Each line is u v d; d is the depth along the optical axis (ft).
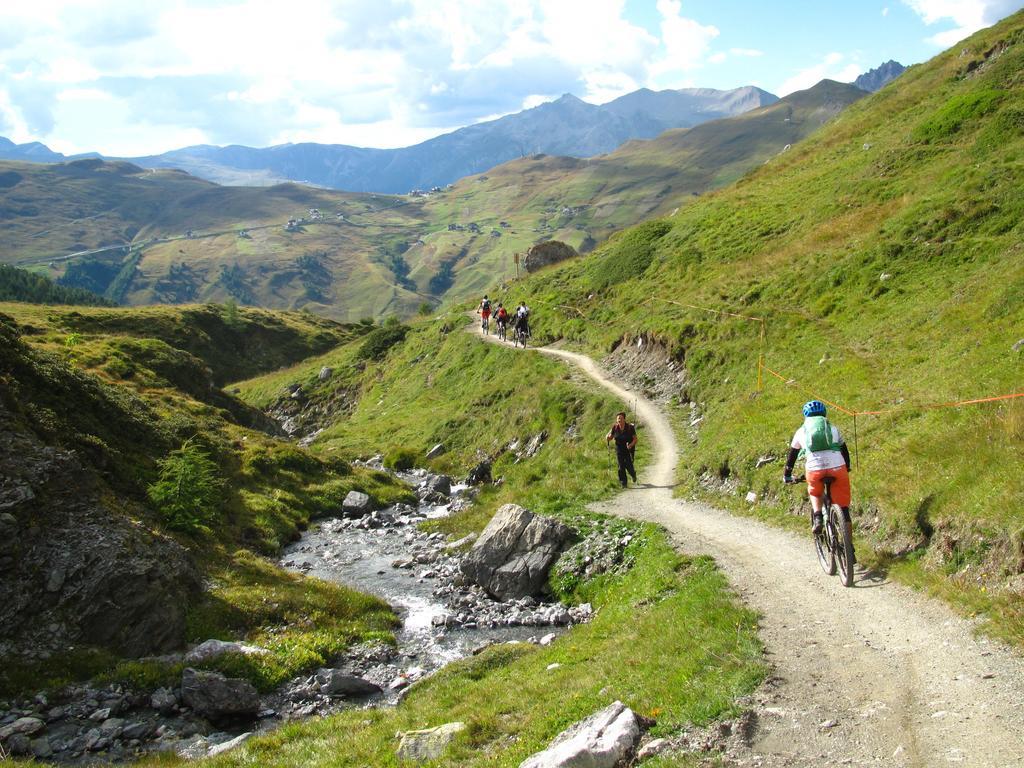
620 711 28.81
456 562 83.76
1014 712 23.35
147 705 51.44
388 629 66.69
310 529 106.22
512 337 191.52
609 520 73.41
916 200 112.16
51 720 48.39
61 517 62.44
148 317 310.65
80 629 56.85
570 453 104.37
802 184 172.45
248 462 120.06
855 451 54.49
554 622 62.39
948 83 177.99
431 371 205.16
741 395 92.63
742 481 67.67
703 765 23.70
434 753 33.06
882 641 31.48
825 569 42.04
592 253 224.12
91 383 104.63
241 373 316.40
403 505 118.42
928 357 68.03
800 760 23.25
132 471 87.40
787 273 120.47
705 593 43.65
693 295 138.82
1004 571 32.96
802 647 32.37
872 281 98.48
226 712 50.19
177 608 62.08
